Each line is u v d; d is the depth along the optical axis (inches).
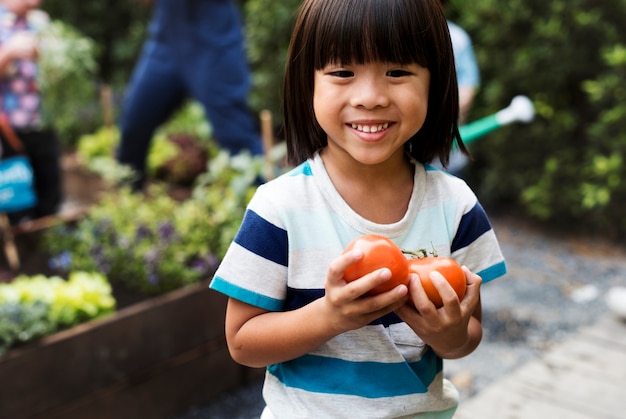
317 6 40.5
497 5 172.1
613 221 171.0
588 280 150.3
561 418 80.1
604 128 164.2
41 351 85.1
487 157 188.1
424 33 39.6
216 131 152.7
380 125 39.9
